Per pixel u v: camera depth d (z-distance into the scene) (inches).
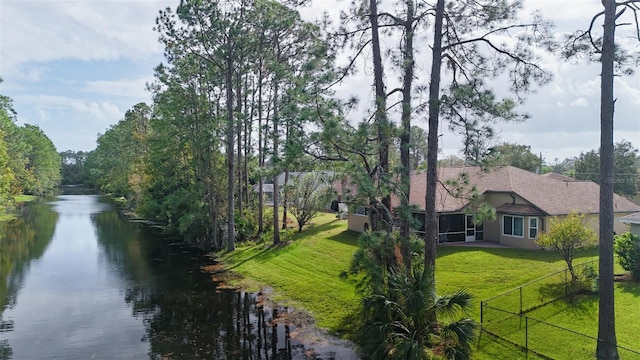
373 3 669.3
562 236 680.4
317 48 655.1
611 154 477.1
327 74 594.9
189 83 1386.6
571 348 492.7
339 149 587.2
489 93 569.0
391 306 485.4
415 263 594.9
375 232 570.3
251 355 564.1
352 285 811.4
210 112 1414.9
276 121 620.7
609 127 476.4
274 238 1253.7
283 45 1226.0
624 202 1120.8
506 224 1047.6
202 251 1333.7
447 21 620.7
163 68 1364.4
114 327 679.1
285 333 637.9
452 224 1084.5
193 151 1472.7
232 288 898.7
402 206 561.6
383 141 582.2
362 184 537.3
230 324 683.4
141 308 776.3
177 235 1656.0
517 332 542.0
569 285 671.1
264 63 1309.1
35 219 2172.7
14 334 652.1
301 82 590.9
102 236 1636.3
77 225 1953.7
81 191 4901.6
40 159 3932.1
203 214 1412.4
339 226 1416.1
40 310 768.9
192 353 576.4
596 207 1045.2
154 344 609.3
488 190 1087.0
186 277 1002.7
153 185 1931.6
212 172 1396.4
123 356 570.6
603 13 489.7
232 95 1310.3
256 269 1036.5
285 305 770.2
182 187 1643.7
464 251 966.4
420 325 488.7
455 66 641.6
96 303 810.2
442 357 468.8
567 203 1039.0
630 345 491.2
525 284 664.4
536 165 2014.0
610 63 473.4
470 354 470.6
